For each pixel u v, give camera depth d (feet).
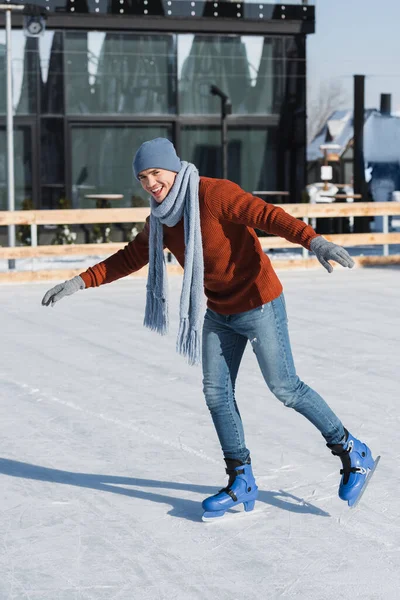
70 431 23.93
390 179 88.48
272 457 21.33
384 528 16.99
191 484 19.66
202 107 77.00
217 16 76.02
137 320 42.70
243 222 15.81
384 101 94.89
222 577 14.90
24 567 15.43
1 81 72.54
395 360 32.78
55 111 73.67
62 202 72.95
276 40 78.02
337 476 19.93
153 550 16.10
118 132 75.41
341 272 61.87
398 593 14.23
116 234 73.46
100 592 14.40
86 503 18.57
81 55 73.87
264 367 16.79
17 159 73.36
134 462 21.22
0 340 37.70
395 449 22.00
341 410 25.79
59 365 32.55
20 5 61.00
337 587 14.46
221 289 16.65
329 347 35.32
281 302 16.74
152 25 74.69
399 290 52.49
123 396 27.76
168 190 16.24
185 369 31.71
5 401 27.35
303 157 79.15
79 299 50.19
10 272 57.36
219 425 17.46
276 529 17.01
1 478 20.22
